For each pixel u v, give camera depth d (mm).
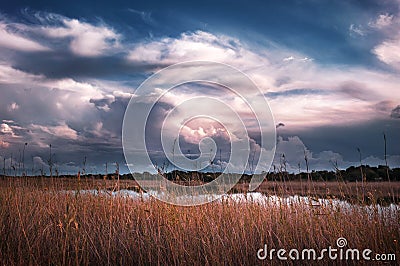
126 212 5789
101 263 4461
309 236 4914
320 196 5438
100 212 5711
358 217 5117
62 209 5434
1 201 5789
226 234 4980
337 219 5000
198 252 4637
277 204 5695
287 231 5055
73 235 4691
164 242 5051
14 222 5340
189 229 5129
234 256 4723
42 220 5301
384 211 5129
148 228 5348
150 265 4457
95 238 4996
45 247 4641
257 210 5621
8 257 4359
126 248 4652
